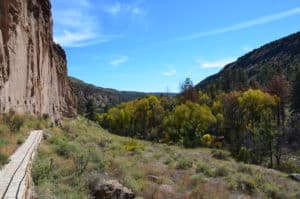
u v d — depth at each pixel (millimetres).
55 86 61500
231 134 75250
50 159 17906
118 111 108250
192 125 81562
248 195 21375
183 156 34312
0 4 26719
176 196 17297
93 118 120250
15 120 25047
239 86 117312
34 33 41562
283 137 68312
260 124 57812
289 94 93250
